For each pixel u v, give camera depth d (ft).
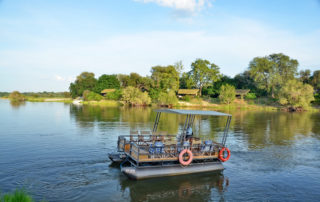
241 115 172.45
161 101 248.52
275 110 227.81
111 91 329.52
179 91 305.12
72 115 146.00
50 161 50.96
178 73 331.57
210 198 36.37
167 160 43.47
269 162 55.36
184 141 46.57
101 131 88.74
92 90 398.01
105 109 200.85
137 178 41.19
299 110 224.33
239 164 53.42
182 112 45.27
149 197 35.88
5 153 56.49
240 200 36.14
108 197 35.42
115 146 64.85
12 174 43.09
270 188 40.83
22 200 25.95
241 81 344.49
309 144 74.54
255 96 291.38
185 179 43.42
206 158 46.93
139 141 50.42
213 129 102.42
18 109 188.14
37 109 191.21
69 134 81.76
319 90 303.68
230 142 75.77
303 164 54.29
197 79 320.91
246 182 43.16
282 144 74.18
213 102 280.31
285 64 310.04
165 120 129.49
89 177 42.70
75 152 58.44
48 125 102.32
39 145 64.95
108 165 49.21
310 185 42.50
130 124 109.29
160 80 309.42
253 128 107.24
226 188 40.29
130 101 257.34
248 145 72.08
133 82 331.36
